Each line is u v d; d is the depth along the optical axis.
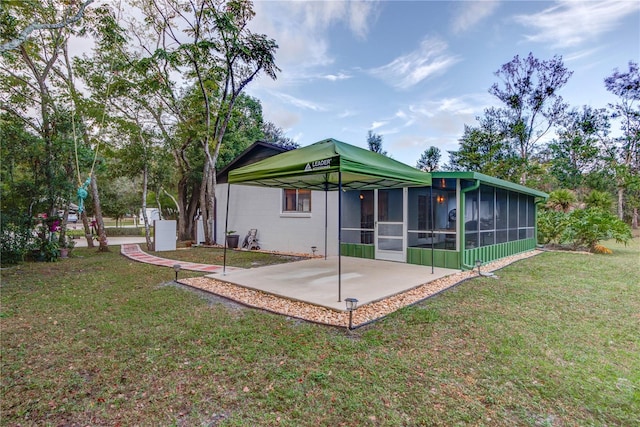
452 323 3.72
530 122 21.38
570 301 4.64
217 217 12.80
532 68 20.44
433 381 2.49
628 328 3.64
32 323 3.80
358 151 5.93
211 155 12.31
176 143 12.82
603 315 4.06
